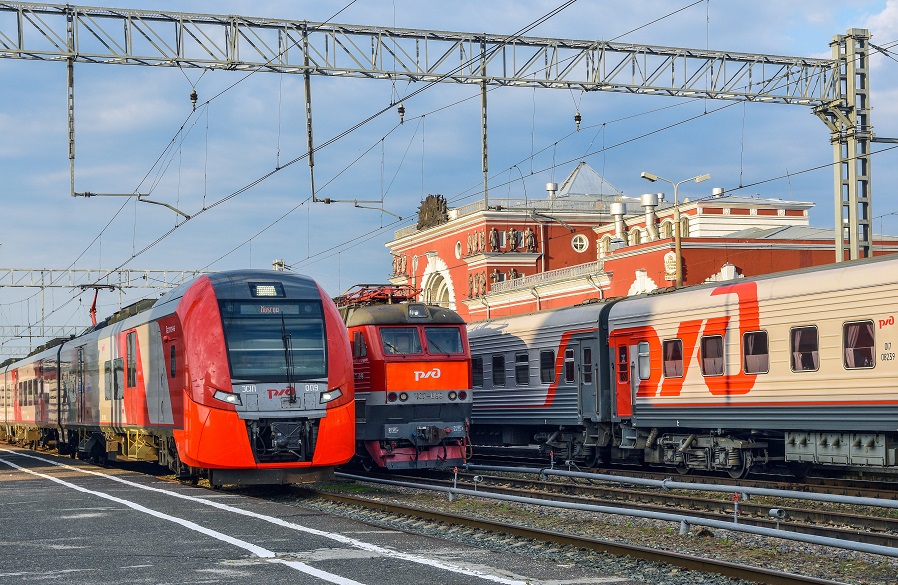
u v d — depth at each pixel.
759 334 22.12
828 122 32.84
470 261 76.75
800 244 57.09
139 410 24.88
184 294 21.53
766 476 24.86
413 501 20.42
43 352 42.09
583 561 12.74
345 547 13.21
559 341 28.94
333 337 20.94
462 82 29.89
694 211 77.69
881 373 19.22
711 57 32.31
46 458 37.56
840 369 20.12
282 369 20.36
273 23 28.67
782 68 32.97
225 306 20.58
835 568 12.46
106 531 14.94
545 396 29.62
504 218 75.75
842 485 22.34
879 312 19.30
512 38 30.22
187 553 12.84
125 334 26.64
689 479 23.69
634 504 18.34
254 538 13.98
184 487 21.89
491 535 15.02
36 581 11.20
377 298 27.44
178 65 28.14
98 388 30.28
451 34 29.86
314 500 20.19
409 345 25.67
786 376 21.36
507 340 31.59
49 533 14.90
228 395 19.98
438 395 25.67
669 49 31.75
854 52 32.38
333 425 20.47
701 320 23.72
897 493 18.97
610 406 27.08
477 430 34.31
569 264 77.25
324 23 29.06
